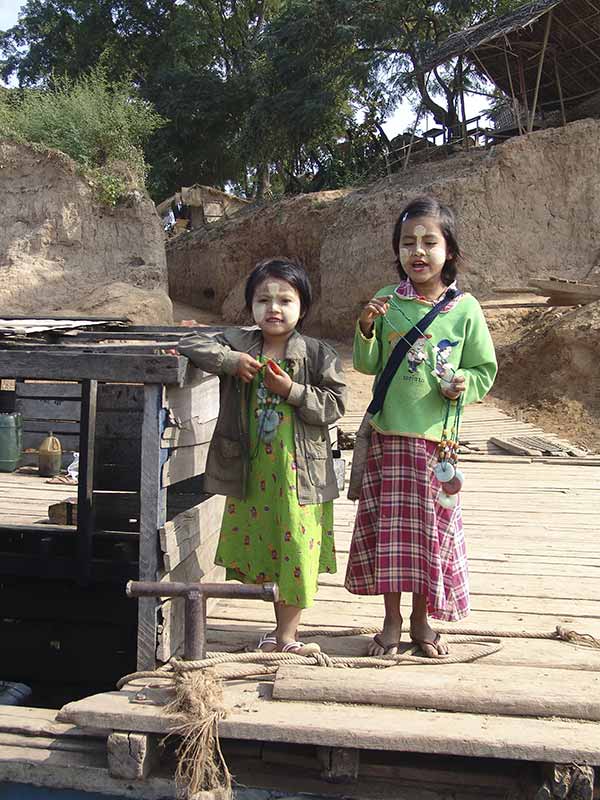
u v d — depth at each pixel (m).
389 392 3.40
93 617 4.71
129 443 4.91
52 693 4.78
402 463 3.35
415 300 3.44
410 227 3.41
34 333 5.69
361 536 3.49
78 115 20.62
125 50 39.19
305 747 3.01
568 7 20.11
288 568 3.25
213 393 4.23
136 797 2.87
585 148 20.05
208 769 2.79
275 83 30.84
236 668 3.18
